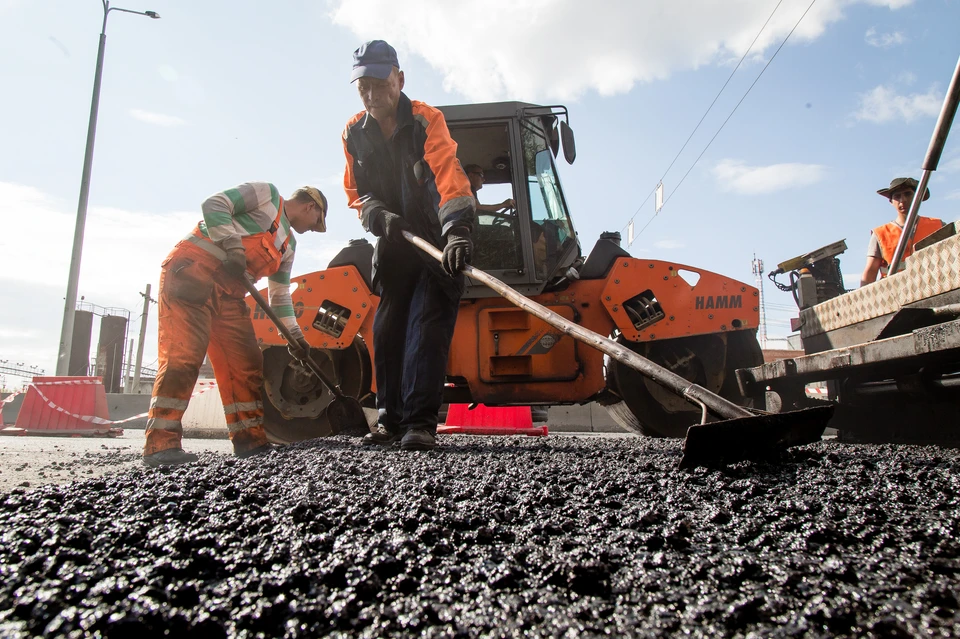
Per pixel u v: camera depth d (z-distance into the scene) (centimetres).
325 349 489
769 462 215
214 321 334
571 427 1095
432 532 133
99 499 164
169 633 89
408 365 314
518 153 494
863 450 292
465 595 103
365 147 334
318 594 102
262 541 127
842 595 99
